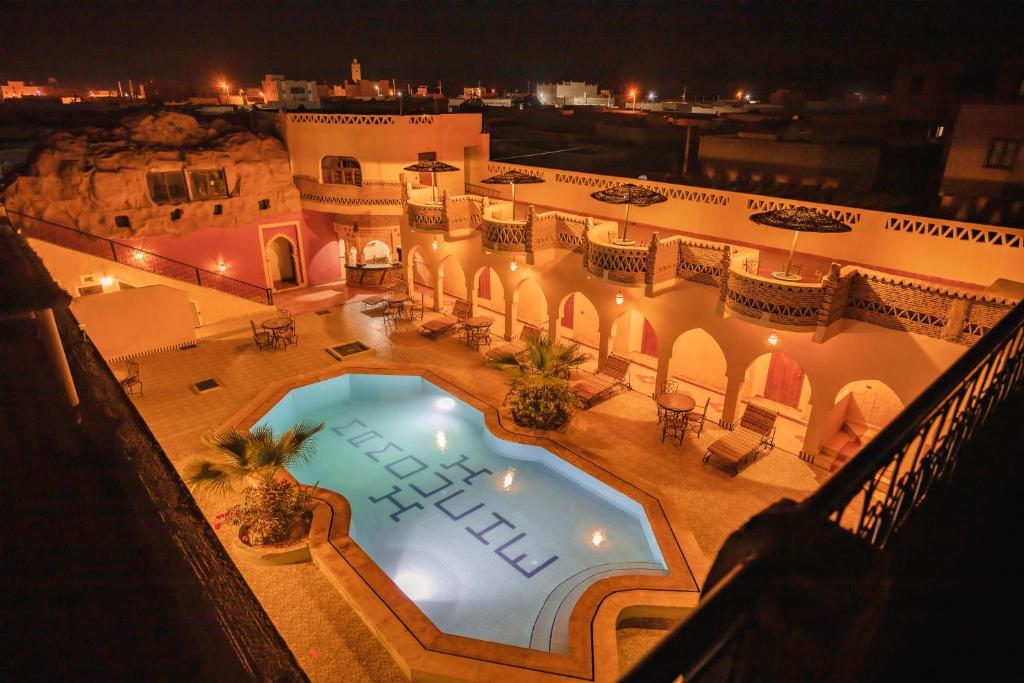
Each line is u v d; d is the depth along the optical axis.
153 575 2.61
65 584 2.44
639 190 16.84
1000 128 17.14
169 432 15.90
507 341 21.97
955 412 3.81
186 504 3.25
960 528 3.68
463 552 12.47
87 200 21.34
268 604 10.91
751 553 1.57
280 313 23.81
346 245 27.84
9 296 4.62
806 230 12.84
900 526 3.66
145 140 23.66
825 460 14.97
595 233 17.06
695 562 11.69
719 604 1.40
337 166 26.31
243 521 12.36
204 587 2.71
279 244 28.22
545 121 45.09
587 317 21.27
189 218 23.61
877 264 15.00
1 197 19.80
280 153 26.17
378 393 19.36
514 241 18.72
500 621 10.84
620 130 36.91
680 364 19.33
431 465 15.43
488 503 14.01
